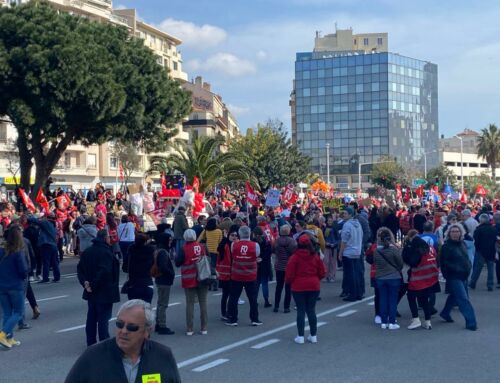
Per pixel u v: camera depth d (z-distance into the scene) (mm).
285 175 56344
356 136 122875
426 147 128625
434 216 21266
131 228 19734
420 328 11086
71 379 3635
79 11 68188
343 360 8750
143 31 82188
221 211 24141
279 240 13008
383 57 121312
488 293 15141
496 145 86562
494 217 16188
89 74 23938
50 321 11922
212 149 38344
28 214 18906
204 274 10594
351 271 14219
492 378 7789
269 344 9852
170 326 11367
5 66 23109
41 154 27641
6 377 8023
